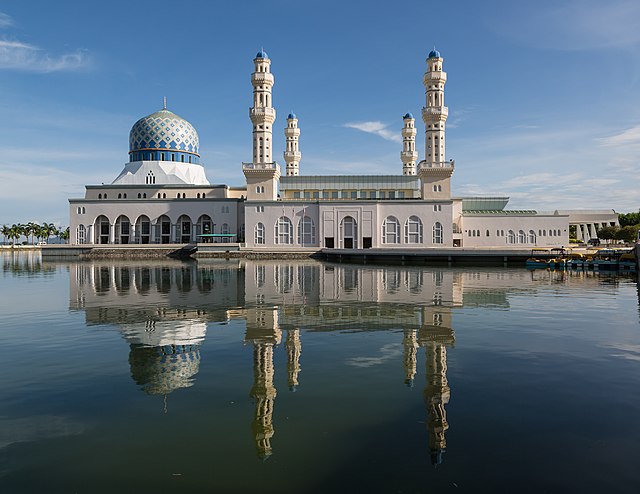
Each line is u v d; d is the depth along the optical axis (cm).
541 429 949
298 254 8644
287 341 1723
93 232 9869
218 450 874
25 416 1036
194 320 2155
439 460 829
